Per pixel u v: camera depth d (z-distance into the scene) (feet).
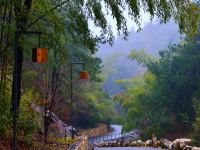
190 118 164.76
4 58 53.01
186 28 51.65
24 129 58.95
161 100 175.22
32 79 81.71
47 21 53.21
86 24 51.96
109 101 309.01
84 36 52.75
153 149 108.58
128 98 199.93
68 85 124.98
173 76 168.76
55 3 53.01
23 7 49.19
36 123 61.52
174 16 50.88
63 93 125.39
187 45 167.12
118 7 49.49
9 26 46.32
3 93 53.93
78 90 211.61
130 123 196.75
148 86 189.47
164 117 172.96
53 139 87.10
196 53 164.76
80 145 79.05
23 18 48.80
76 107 222.07
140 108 186.50
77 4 51.90
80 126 249.75
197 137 109.60
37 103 75.41
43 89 82.99
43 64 82.07
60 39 52.65
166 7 49.65
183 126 166.09
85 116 252.21
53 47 52.11
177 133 165.37
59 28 51.90
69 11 52.19
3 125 51.67
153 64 178.60
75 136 106.11
